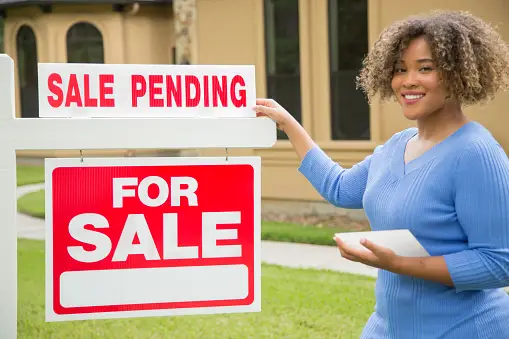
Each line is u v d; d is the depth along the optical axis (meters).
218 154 10.52
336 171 2.53
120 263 2.17
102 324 5.48
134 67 2.17
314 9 10.05
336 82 10.10
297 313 5.63
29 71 19.09
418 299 2.12
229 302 2.23
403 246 2.01
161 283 2.19
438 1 9.05
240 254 2.23
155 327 5.38
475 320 2.08
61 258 2.14
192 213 2.20
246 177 2.22
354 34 9.89
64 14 18.23
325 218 10.05
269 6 10.53
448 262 1.97
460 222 2.03
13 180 2.04
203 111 2.21
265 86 10.64
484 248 1.98
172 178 2.19
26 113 19.27
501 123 8.68
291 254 8.06
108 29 18.34
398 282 2.16
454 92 2.08
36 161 18.97
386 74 2.21
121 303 2.17
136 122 2.13
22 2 18.03
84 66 2.13
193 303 2.21
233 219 2.22
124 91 2.16
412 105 2.12
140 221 2.18
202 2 10.98
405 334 2.16
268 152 10.43
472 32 2.08
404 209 2.11
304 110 10.27
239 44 10.73
